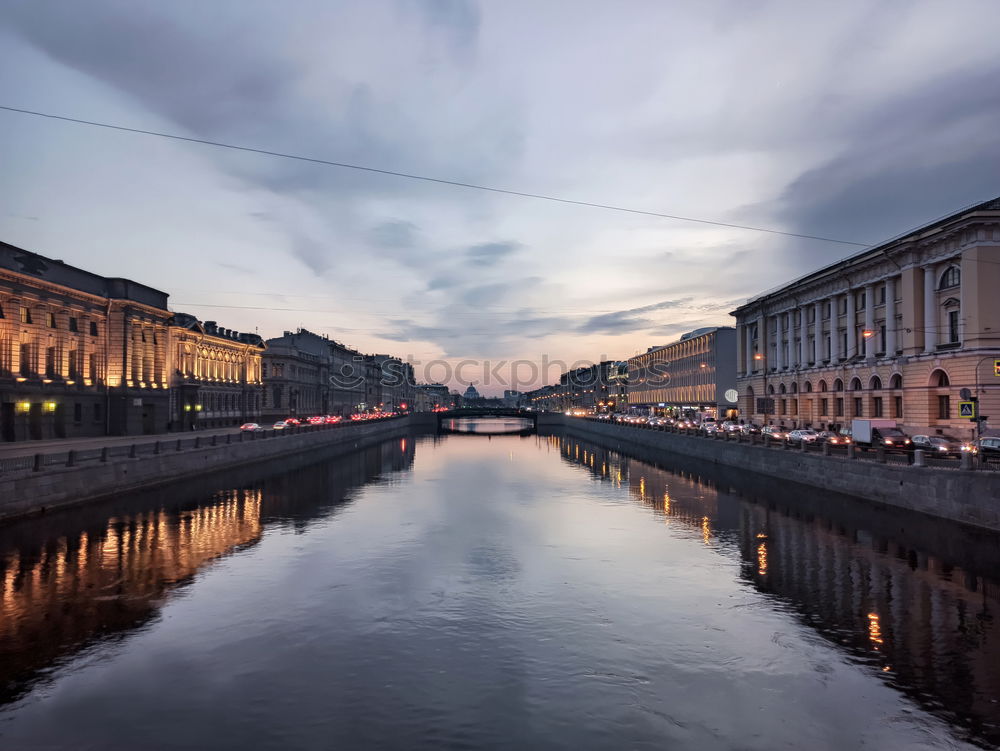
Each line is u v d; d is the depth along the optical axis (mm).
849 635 16312
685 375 122875
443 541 27078
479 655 15133
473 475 54344
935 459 31469
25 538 25453
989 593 19344
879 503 32875
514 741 11438
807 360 69125
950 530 26641
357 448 86438
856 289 59125
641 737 11594
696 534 28609
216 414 84062
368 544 26359
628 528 30125
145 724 11930
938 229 45562
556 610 18281
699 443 64250
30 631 16391
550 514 34062
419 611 18141
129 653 15094
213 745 11227
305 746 11219
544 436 139500
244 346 93688
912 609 18125
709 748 11266
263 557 23953
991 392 42000
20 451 40094
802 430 54719
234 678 13836
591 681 13805
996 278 42375
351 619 17453
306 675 14008
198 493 38750
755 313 82625
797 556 24141
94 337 57312
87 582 20516
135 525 28969
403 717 12250
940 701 12906
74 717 12156
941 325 47250
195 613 17797
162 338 67250
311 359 120375
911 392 49406
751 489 42125
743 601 19047
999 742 11422
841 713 12453
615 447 92125
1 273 45000
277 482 45688
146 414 64188
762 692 13320
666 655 15148
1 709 12453
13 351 47000
